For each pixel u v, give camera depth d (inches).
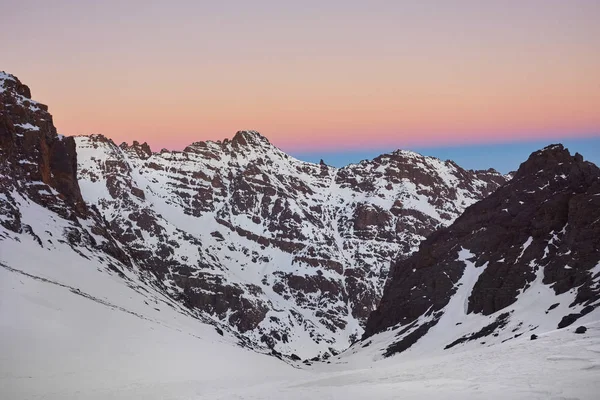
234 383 3002.0
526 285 6599.4
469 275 7819.9
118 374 2987.2
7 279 3917.3
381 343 7554.1
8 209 6259.8
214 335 6471.5
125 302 5669.3
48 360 2997.0
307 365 7416.3
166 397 2492.6
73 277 5615.2
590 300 5300.2
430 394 1754.4
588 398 1429.6
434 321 7214.6
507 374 1904.5
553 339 2495.1
